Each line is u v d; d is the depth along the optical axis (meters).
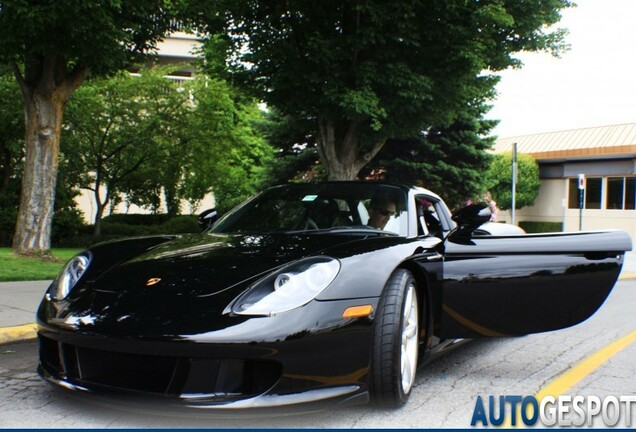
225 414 2.44
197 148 17.77
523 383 3.63
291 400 2.50
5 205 15.52
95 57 8.20
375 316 2.77
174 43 31.48
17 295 6.08
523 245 3.51
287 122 17.50
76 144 16.61
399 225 3.64
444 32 10.30
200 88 17.52
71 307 2.81
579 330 5.59
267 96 11.74
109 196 18.45
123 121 17.25
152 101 17.47
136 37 9.94
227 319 2.50
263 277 2.74
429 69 10.79
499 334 3.55
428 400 3.21
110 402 2.54
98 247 3.56
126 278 2.94
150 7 8.86
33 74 9.68
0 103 15.54
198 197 20.91
